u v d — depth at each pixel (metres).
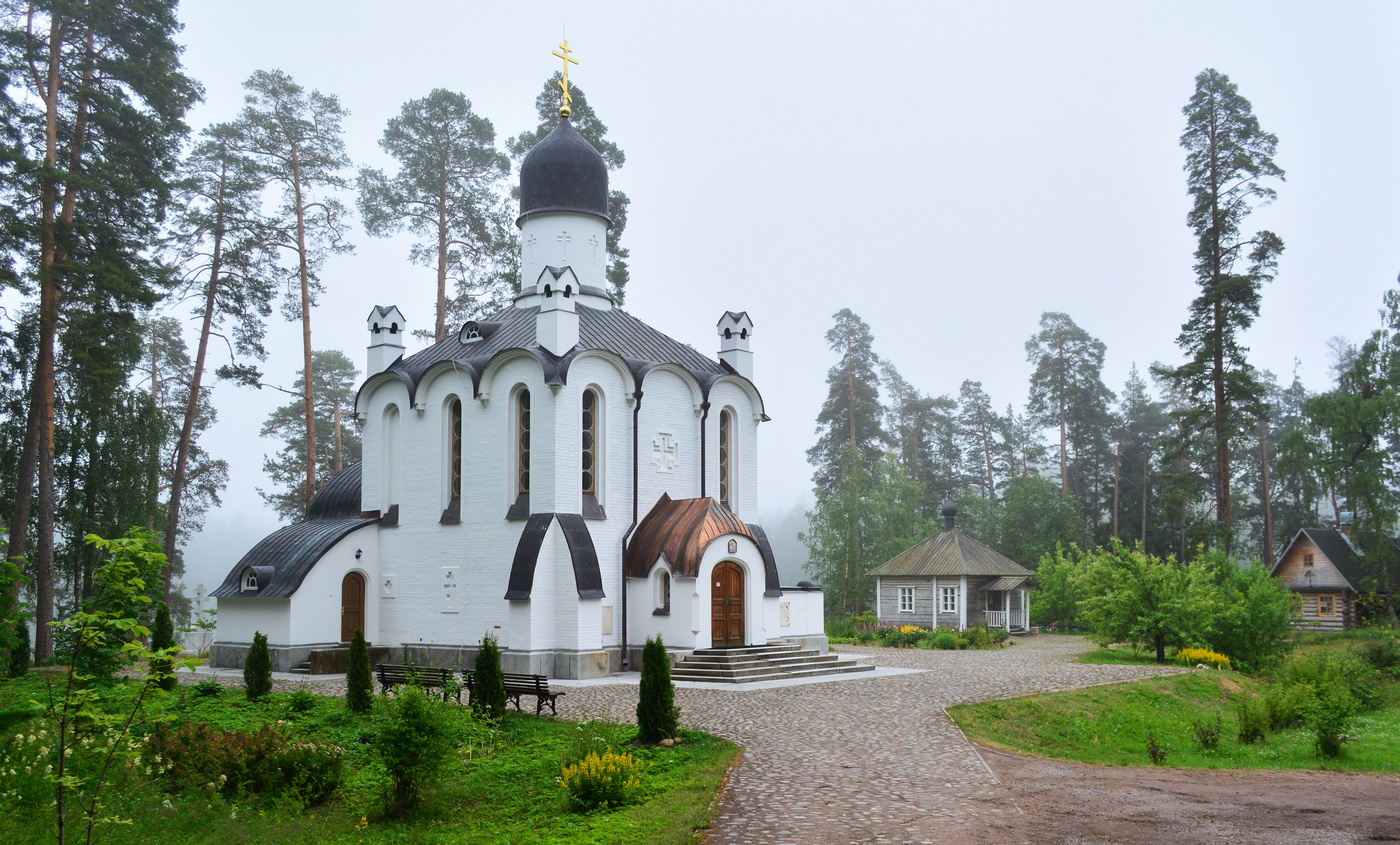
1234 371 48.38
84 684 15.88
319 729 20.45
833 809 14.03
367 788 16.27
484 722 19.56
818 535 66.44
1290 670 29.59
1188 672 33.09
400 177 48.81
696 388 35.06
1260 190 47.94
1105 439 78.69
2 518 38.94
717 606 31.66
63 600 44.56
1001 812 13.95
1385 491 52.72
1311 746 22.92
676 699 24.88
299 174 46.31
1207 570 41.91
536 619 29.92
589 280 37.25
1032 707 24.41
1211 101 48.81
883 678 30.06
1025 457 85.19
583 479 32.06
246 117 45.38
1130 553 38.94
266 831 13.95
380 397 35.91
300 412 66.75
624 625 31.75
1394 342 55.41
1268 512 75.19
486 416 32.69
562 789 15.27
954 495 82.62
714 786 15.23
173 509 44.16
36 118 34.94
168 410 56.72
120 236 37.69
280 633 32.91
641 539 32.16
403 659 33.47
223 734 17.02
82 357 35.81
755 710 22.95
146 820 13.92
